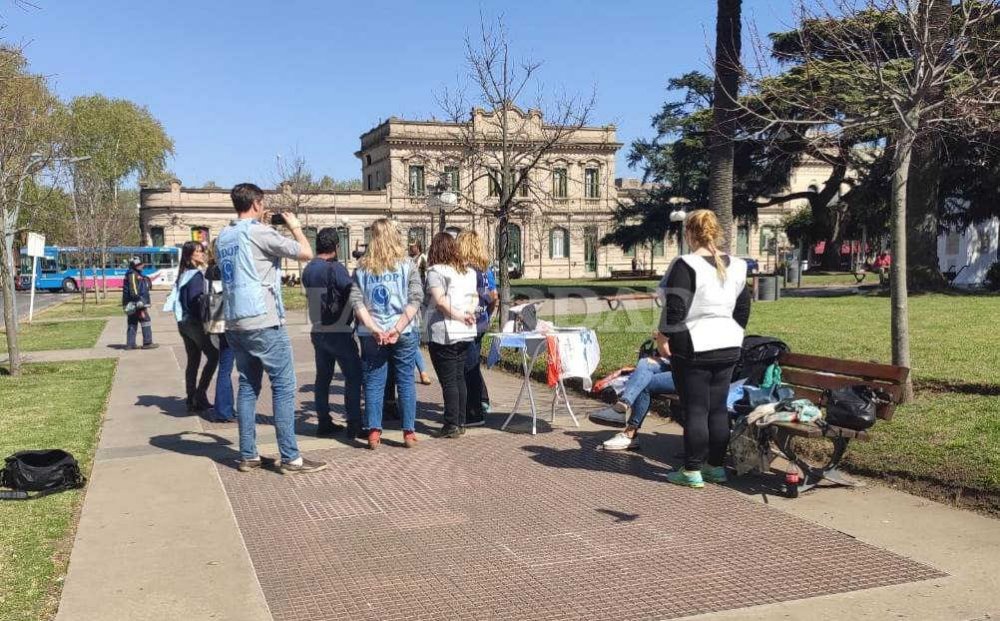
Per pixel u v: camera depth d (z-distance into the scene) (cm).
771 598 370
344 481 573
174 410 865
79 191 4038
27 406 884
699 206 4012
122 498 531
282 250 571
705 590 380
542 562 418
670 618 351
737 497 525
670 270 528
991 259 3130
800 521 476
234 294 567
